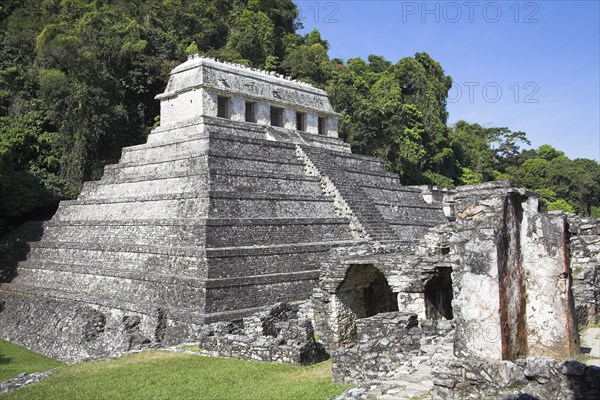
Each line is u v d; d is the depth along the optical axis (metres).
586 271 15.99
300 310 22.83
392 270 18.83
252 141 34.38
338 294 20.73
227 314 22.91
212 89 36.47
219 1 68.06
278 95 40.78
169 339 23.34
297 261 27.25
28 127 46.66
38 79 49.62
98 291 28.83
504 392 9.26
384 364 13.91
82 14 55.50
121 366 18.45
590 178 82.25
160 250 26.52
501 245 10.31
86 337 25.11
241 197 28.14
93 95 45.94
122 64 51.34
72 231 34.47
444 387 9.86
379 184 40.91
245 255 25.22
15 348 27.73
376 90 72.25
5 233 41.25
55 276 32.38
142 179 32.59
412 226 38.56
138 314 24.89
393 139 61.56
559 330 10.97
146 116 53.81
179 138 34.50
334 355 14.73
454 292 11.22
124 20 54.03
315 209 32.22
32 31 53.31
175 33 60.72
